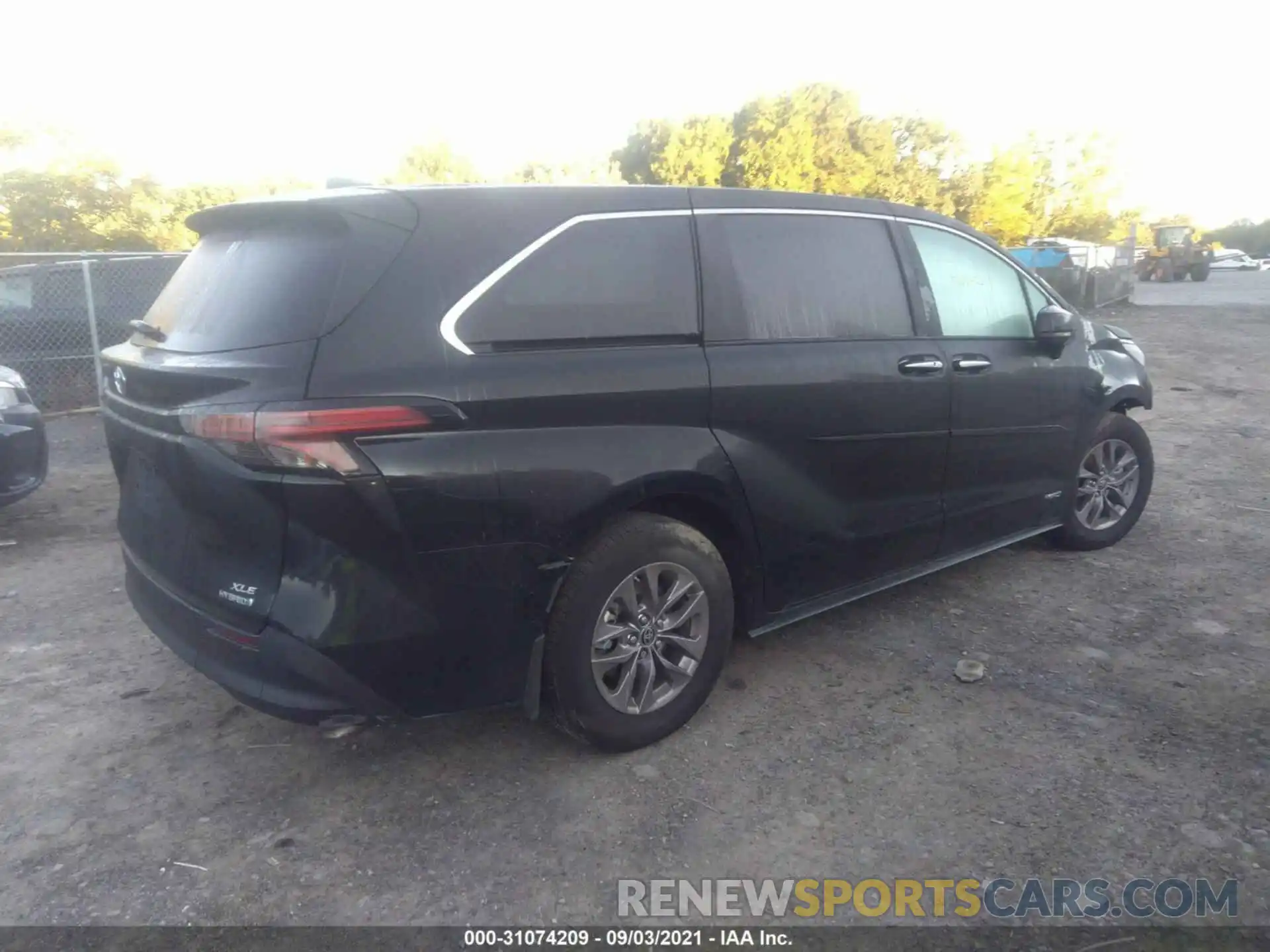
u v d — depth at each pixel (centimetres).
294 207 306
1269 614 458
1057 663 412
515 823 311
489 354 304
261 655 288
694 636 357
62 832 311
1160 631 441
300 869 291
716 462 348
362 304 289
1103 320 2025
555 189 336
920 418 419
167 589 321
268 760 351
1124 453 548
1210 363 1334
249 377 283
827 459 388
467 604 300
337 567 282
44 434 621
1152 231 6044
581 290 328
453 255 306
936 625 453
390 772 342
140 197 2134
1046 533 551
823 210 405
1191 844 293
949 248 455
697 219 364
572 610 321
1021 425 471
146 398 314
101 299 1098
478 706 315
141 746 362
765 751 349
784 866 289
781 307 379
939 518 441
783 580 387
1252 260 6812
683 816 313
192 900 279
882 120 4122
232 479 281
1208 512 623
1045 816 308
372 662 289
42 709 392
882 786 326
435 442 288
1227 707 372
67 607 503
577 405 315
